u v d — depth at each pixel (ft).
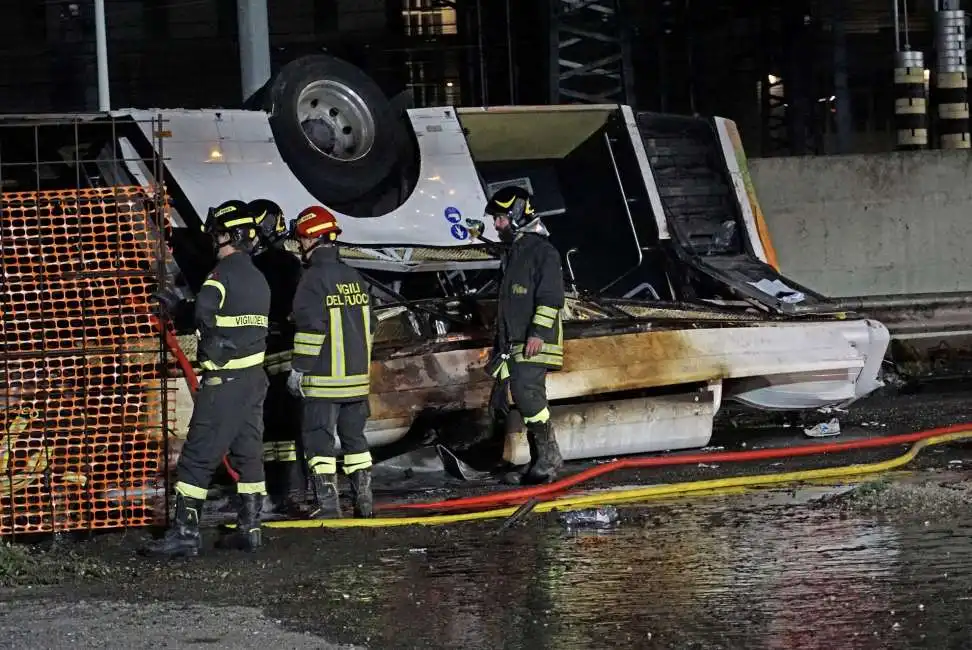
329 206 46.68
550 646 21.74
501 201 37.86
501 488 38.58
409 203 47.11
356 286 33.94
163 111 43.80
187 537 30.04
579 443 41.42
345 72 47.11
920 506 32.35
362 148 47.32
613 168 53.11
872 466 38.50
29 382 33.27
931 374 62.28
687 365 41.98
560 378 40.47
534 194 54.80
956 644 20.95
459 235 46.85
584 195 54.54
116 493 35.60
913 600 23.72
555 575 27.04
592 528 32.01
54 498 32.94
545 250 37.50
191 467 30.07
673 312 45.96
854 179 66.03
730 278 49.85
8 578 28.09
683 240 51.65
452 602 24.99
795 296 48.52
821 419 49.57
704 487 36.68
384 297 46.57
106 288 33.86
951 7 81.25
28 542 32.99
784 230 65.67
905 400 54.39
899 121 80.43
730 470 39.93
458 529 32.60
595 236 54.08
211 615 24.20
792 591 24.79
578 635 22.38
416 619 23.71
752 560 27.53
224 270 30.19
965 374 62.13
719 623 22.79
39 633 23.07
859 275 66.28
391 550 30.30
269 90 45.83
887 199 66.33
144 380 34.86
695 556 28.22
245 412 30.19
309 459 33.99
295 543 31.27
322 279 33.30
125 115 42.45
